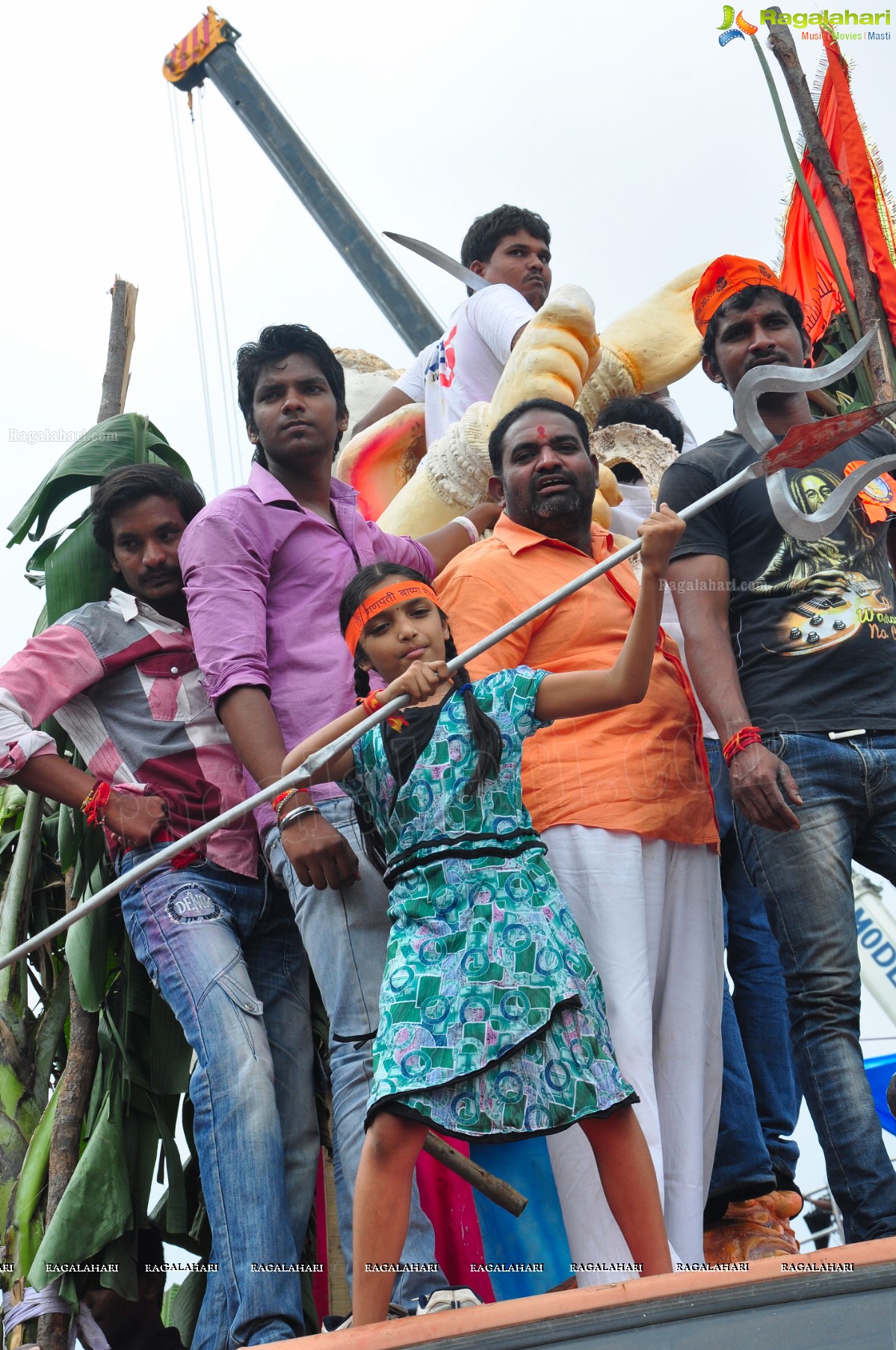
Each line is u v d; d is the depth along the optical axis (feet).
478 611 11.32
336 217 22.00
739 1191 11.79
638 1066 10.25
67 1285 11.23
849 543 11.50
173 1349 11.56
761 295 12.19
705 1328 7.43
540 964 8.80
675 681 11.56
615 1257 9.84
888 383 14.55
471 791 9.23
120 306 15.39
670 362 15.72
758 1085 12.71
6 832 13.57
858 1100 10.04
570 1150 10.06
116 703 11.84
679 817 11.04
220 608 11.13
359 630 9.96
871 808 10.85
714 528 11.66
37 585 13.74
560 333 13.91
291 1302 9.55
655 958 10.82
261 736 10.69
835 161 16.44
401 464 17.02
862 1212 9.84
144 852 11.14
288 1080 11.03
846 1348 7.42
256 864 11.34
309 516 11.85
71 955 12.04
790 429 9.24
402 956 8.95
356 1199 8.55
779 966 12.92
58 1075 12.66
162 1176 12.30
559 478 11.75
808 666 11.12
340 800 10.73
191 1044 10.47
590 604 11.48
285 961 11.41
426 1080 8.46
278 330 12.28
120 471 12.35
